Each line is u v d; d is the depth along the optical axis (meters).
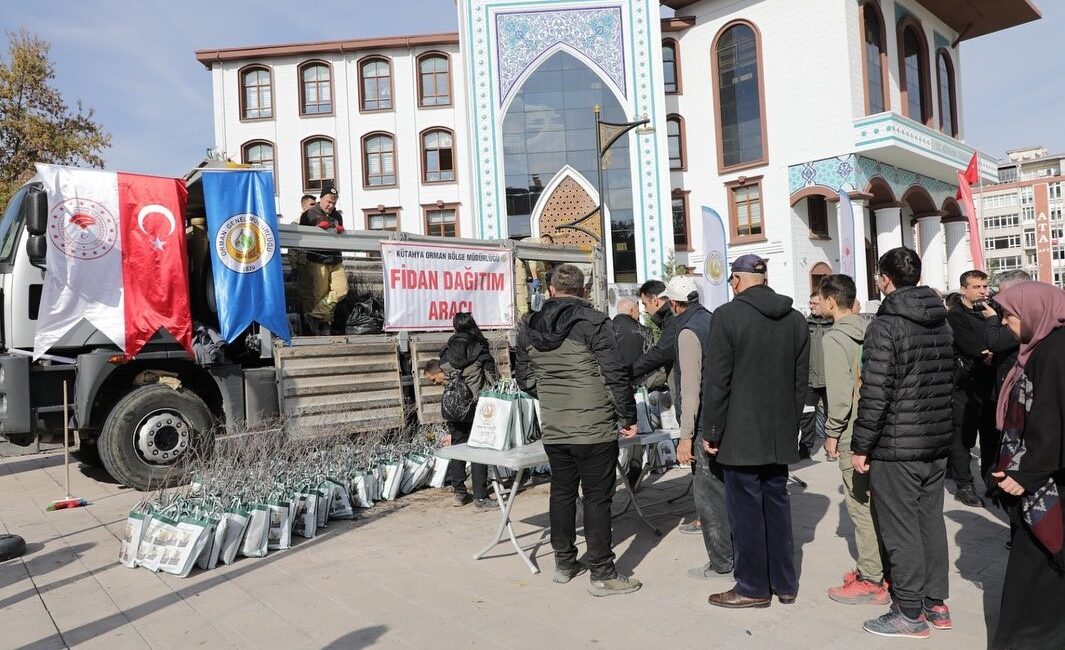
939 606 3.78
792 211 26.56
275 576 4.91
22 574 5.13
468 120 26.59
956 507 6.21
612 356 4.34
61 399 7.37
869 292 27.92
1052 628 3.21
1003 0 29.70
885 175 26.72
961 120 32.91
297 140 29.75
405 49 30.05
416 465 7.42
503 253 10.41
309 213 9.37
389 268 9.09
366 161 30.06
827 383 4.16
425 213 29.97
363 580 4.77
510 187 26.67
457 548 5.45
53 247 6.99
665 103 27.36
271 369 7.91
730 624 3.88
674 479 7.74
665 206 26.27
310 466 6.60
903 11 28.69
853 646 3.57
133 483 7.33
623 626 3.90
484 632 3.87
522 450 5.38
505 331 10.27
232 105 29.61
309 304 9.08
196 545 4.98
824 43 25.59
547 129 26.64
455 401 6.63
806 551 5.10
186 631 4.04
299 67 29.80
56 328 7.02
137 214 7.39
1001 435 3.40
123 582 4.90
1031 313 3.25
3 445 7.36
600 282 11.87
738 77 27.81
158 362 7.77
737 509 4.12
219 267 7.72
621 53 26.45
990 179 31.98
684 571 4.81
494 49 26.52
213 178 7.80
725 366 4.00
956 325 5.98
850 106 25.08
